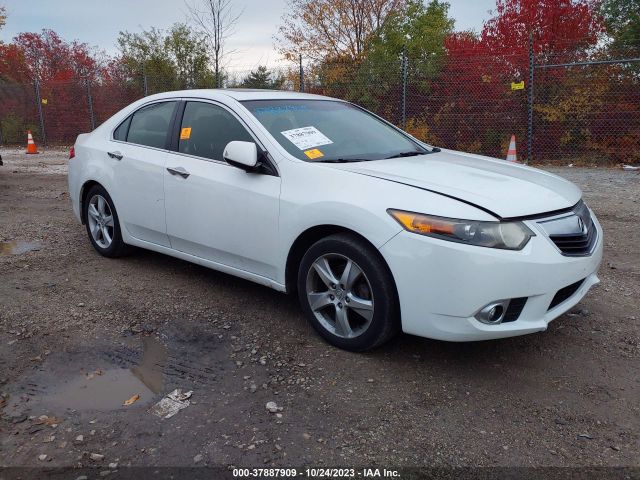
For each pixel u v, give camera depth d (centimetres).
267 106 423
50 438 266
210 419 282
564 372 328
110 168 498
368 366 333
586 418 283
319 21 1947
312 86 1475
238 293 448
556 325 389
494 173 368
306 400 298
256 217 379
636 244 587
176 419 281
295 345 360
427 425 278
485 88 1277
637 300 432
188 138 441
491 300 295
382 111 1363
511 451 259
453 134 1315
